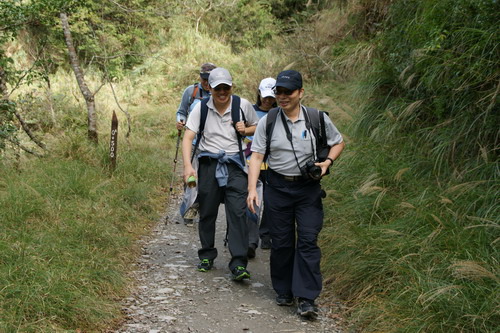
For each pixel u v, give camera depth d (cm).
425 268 399
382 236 451
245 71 1689
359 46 1056
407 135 645
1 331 311
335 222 548
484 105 516
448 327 333
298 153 398
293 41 1489
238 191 471
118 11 1689
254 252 542
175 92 1636
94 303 375
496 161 473
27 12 715
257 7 2072
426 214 444
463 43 548
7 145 763
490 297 333
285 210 409
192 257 535
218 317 394
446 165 534
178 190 820
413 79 703
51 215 511
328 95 1075
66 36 847
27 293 346
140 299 419
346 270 455
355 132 732
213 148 474
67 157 749
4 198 518
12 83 855
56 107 1092
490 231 411
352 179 607
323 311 414
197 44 1853
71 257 427
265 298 438
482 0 525
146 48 1795
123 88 1551
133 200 666
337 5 1367
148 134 1182
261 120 409
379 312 374
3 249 395
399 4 831
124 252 510
